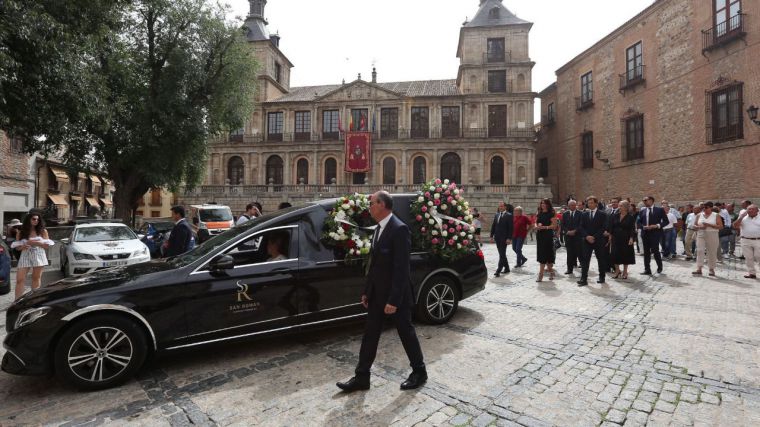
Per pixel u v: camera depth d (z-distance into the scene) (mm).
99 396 3580
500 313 6234
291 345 4840
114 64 16047
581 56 33062
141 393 3627
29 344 3559
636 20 26984
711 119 21438
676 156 23781
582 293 7727
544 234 9078
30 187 23438
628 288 8188
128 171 19438
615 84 29125
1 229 21219
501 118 37625
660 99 25031
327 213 5133
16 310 3795
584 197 32969
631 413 3180
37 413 3287
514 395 3498
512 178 36750
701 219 9773
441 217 5707
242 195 35438
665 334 5090
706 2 21719
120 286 3912
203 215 18547
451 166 38094
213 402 3430
